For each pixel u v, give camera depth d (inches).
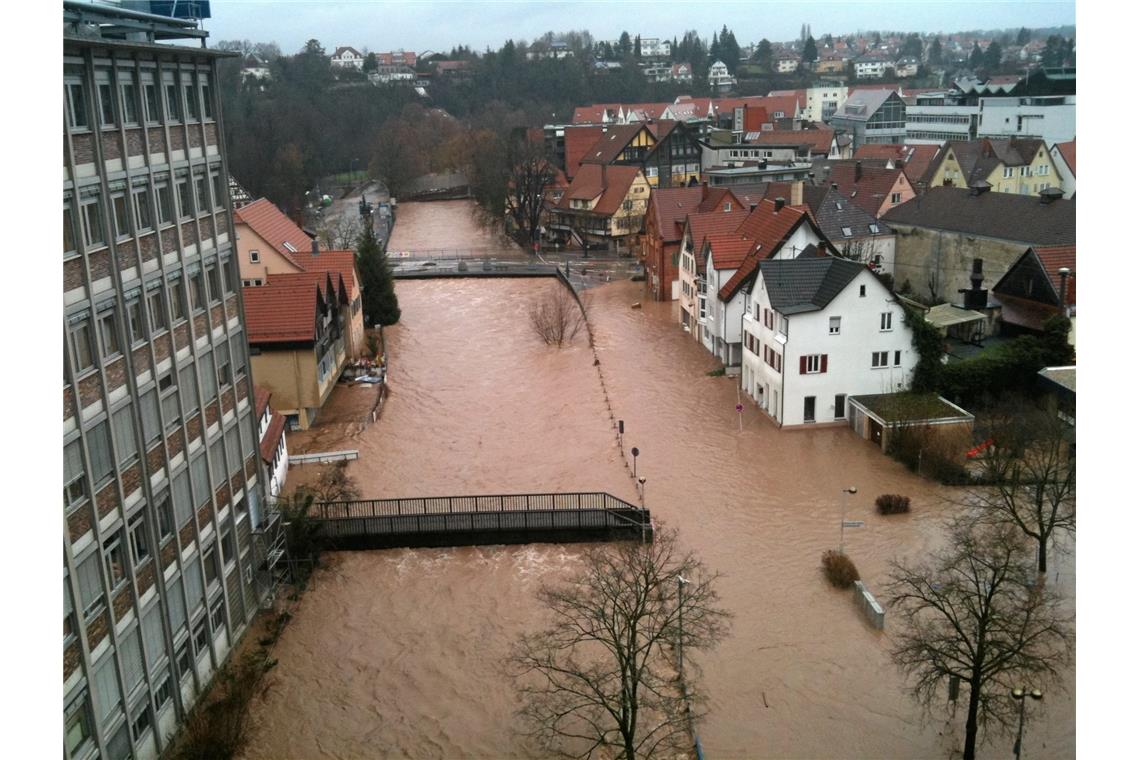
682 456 1968.5
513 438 2114.9
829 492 1774.1
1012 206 2849.4
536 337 2992.1
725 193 3358.8
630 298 3499.0
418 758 1115.3
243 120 6850.4
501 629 1369.3
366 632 1374.3
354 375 2588.6
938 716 1143.6
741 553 1556.3
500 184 5142.7
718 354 2655.0
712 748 1106.7
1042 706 1147.3
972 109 6392.7
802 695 1194.6
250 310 2165.4
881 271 2933.1
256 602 1405.0
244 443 1384.1
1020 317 2395.4
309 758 1120.2
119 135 1040.2
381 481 1888.5
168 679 1120.8
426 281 3976.4
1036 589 1194.6
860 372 2078.0
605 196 4626.0
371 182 7440.9
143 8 1199.6
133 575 1036.5
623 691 1039.0
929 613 1328.7
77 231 951.6
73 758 924.0
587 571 1492.4
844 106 7367.1
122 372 1030.4
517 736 1146.7
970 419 1882.4
